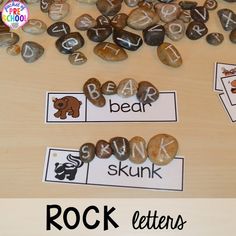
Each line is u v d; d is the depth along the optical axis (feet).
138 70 1.13
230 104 1.08
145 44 1.17
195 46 1.18
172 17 1.20
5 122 1.04
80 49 1.16
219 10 1.23
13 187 0.96
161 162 0.99
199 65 1.15
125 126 1.04
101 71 1.13
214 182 0.98
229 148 1.02
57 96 1.08
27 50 1.13
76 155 1.00
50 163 0.99
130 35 1.15
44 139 1.02
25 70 1.12
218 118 1.06
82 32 1.19
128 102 1.07
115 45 1.15
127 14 1.22
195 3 1.23
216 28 1.22
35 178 0.97
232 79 1.12
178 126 1.04
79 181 0.97
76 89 1.09
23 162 0.99
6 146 1.00
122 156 0.99
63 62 1.14
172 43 1.18
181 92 1.09
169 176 0.98
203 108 1.07
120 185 0.97
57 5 1.21
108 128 1.04
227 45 1.19
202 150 1.01
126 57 1.14
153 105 1.07
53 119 1.05
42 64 1.13
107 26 1.17
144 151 1.00
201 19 1.21
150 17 1.18
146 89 1.08
